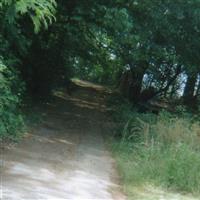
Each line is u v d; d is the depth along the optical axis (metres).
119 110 19.45
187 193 10.08
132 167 10.91
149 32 16.89
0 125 11.39
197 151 11.64
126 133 15.11
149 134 13.11
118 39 16.61
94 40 18.72
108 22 15.58
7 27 12.73
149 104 22.14
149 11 16.66
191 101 22.27
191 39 17.84
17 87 14.01
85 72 25.92
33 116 15.57
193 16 17.00
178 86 22.91
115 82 31.05
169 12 16.81
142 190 9.76
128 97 22.69
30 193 8.04
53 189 8.59
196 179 10.29
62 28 17.30
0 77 11.26
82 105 22.12
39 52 17.62
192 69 18.62
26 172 9.27
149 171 10.59
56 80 19.81
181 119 13.67
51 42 17.91
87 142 14.15
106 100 25.17
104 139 15.13
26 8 8.76
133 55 17.53
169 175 10.39
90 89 29.06
